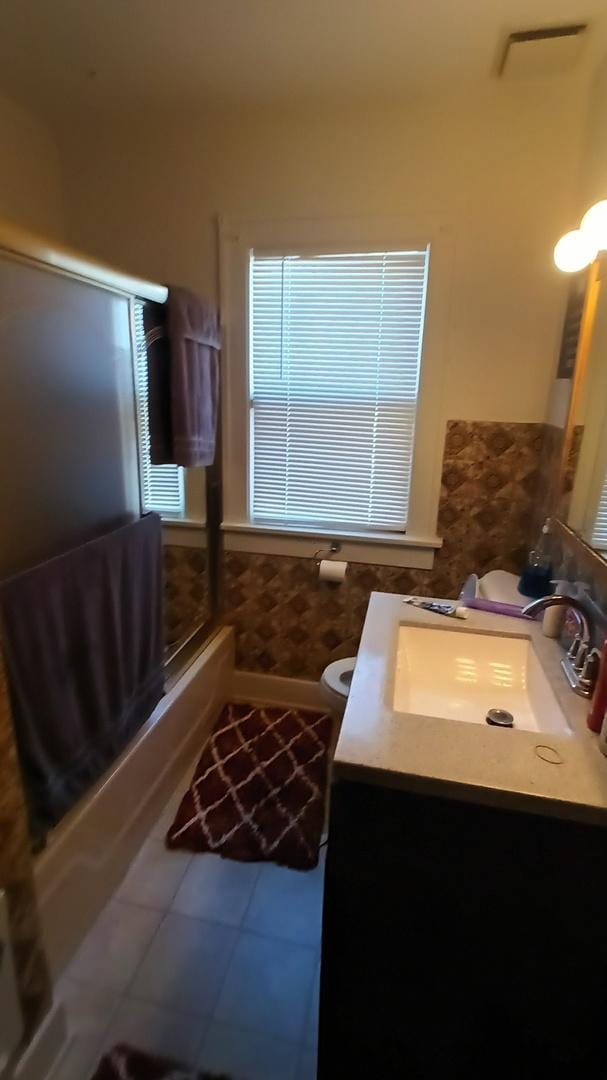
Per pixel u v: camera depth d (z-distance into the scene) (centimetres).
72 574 138
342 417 234
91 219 233
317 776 217
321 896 166
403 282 214
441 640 154
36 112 213
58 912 138
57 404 137
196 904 163
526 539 225
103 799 156
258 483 250
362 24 159
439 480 228
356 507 243
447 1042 107
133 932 154
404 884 98
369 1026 109
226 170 217
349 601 250
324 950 105
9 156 207
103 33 165
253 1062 125
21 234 116
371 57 175
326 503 245
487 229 201
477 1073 108
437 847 95
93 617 149
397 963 103
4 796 108
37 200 222
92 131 223
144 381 182
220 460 247
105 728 158
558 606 137
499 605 166
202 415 211
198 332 201
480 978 101
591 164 175
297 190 213
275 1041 129
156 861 176
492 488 223
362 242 212
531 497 220
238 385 237
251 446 245
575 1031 100
